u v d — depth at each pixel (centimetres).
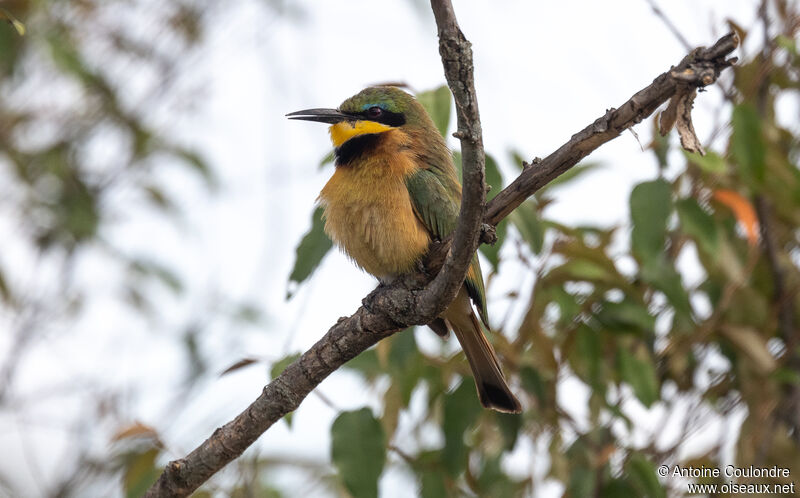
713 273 1088
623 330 1042
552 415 1057
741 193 1069
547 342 1044
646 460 998
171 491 852
